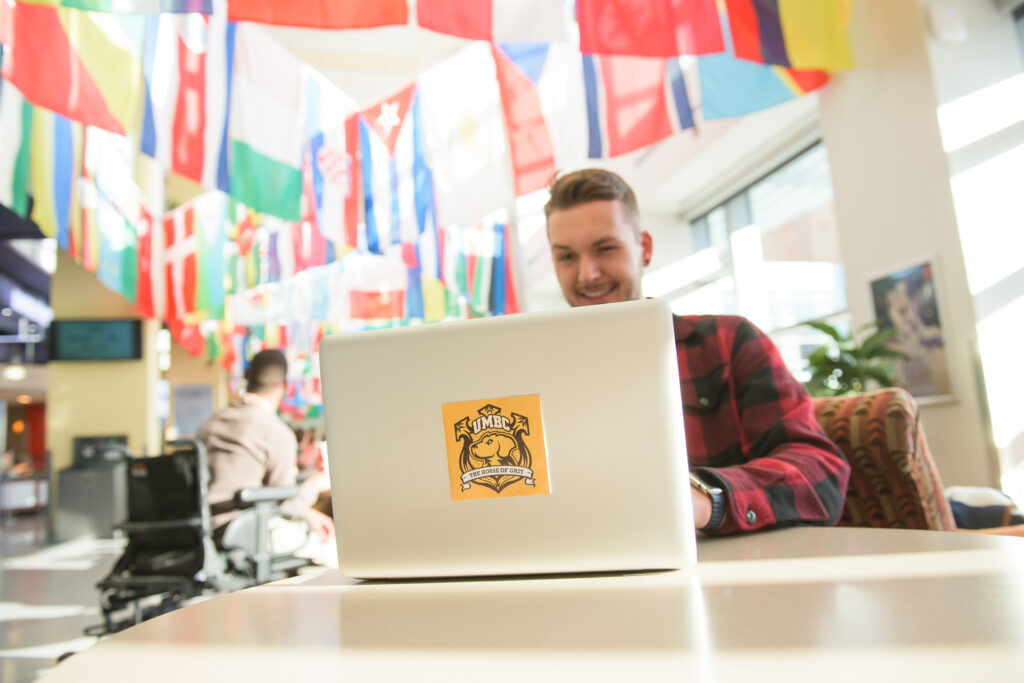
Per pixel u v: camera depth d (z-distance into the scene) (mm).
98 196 3967
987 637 321
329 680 344
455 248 5422
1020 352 3535
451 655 375
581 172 1374
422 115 3715
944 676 278
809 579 494
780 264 6496
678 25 3018
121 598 2395
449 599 543
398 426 646
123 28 2762
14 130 2971
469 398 629
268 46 3252
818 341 5930
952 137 3676
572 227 1327
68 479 6652
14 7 2473
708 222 7801
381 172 3568
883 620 366
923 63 3773
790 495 821
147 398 6887
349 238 3438
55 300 6848
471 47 3873
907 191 3896
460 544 630
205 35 3055
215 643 428
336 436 662
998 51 3816
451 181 3711
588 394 604
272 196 3162
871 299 4164
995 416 3453
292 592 614
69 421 6785
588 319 605
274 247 5520
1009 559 505
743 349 1220
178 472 2369
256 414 2664
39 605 3689
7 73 2439
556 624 428
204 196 5438
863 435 1282
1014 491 3400
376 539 651
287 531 2617
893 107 3965
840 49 3660
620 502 596
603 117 3307
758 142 6137
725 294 7461
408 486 644
